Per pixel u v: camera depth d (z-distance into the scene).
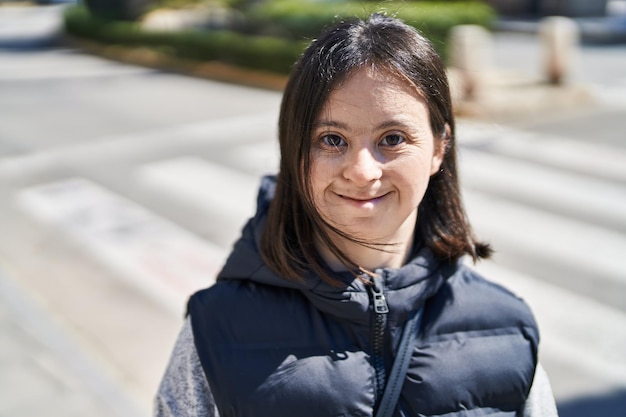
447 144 1.24
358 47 1.03
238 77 13.15
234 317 1.16
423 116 1.08
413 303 1.15
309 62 1.07
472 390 1.15
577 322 3.82
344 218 1.09
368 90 1.02
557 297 4.13
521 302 1.26
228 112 10.01
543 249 4.84
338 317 1.15
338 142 1.06
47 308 4.05
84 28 18.38
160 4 18.42
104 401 3.11
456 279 1.25
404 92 1.04
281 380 1.11
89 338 3.70
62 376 3.30
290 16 12.64
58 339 3.67
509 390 1.17
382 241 1.16
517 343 1.20
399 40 1.06
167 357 3.51
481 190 6.11
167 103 10.78
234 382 1.11
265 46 12.68
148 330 3.80
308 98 1.05
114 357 3.51
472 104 8.84
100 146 8.01
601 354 3.48
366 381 1.12
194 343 1.16
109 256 4.85
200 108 10.34
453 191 1.26
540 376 1.28
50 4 37.94
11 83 12.66
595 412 3.02
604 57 14.88
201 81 13.06
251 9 14.14
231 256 1.25
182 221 5.57
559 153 7.38
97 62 15.82
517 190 6.13
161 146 7.99
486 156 7.21
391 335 1.15
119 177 6.77
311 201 1.11
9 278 4.45
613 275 4.43
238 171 6.95
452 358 1.16
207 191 6.32
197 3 18.09
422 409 1.13
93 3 19.06
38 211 5.80
